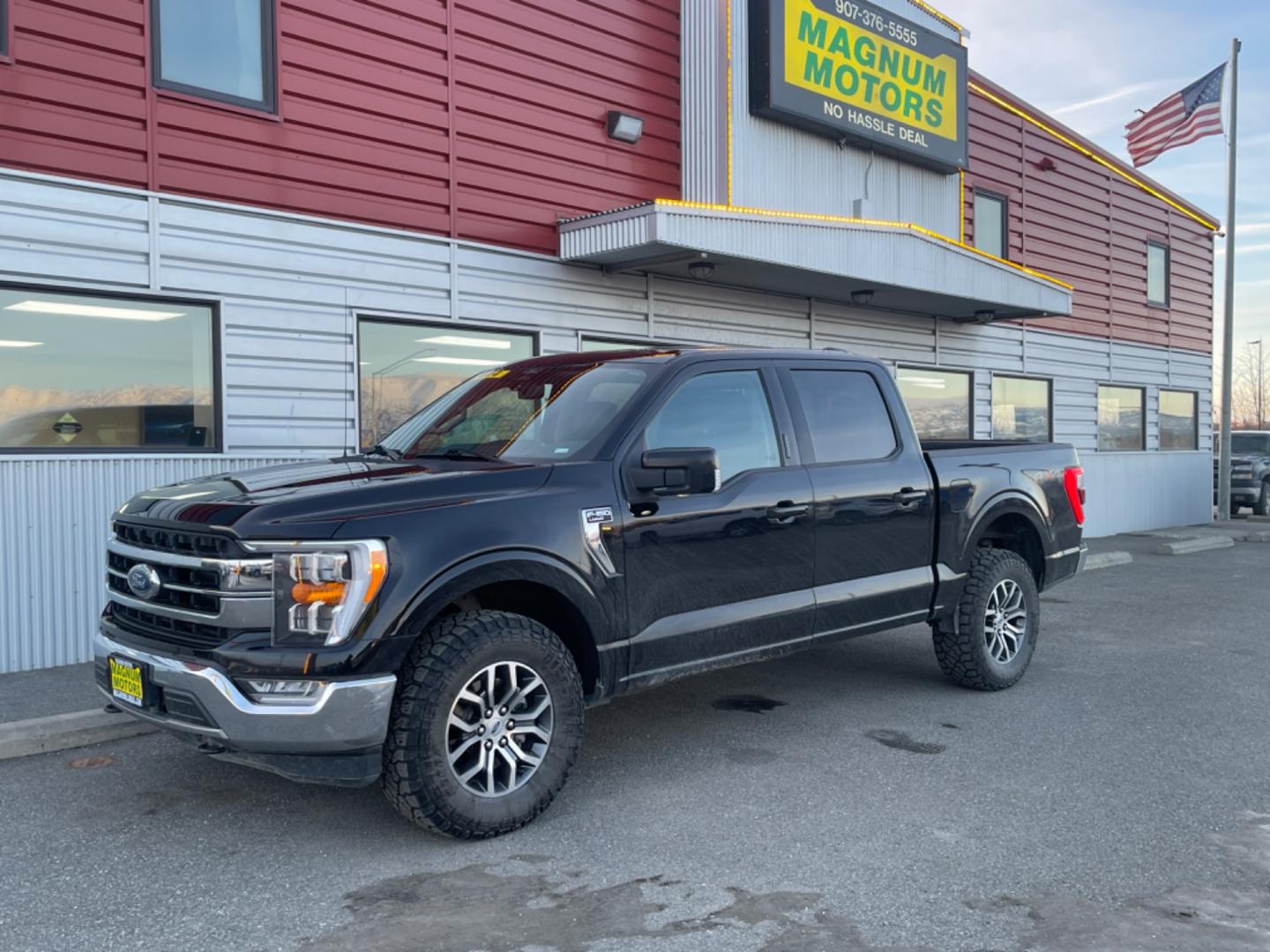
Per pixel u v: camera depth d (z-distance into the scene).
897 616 5.54
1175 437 20.41
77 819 4.17
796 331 12.11
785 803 4.29
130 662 3.85
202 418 7.54
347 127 8.16
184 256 7.31
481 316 9.05
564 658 4.06
